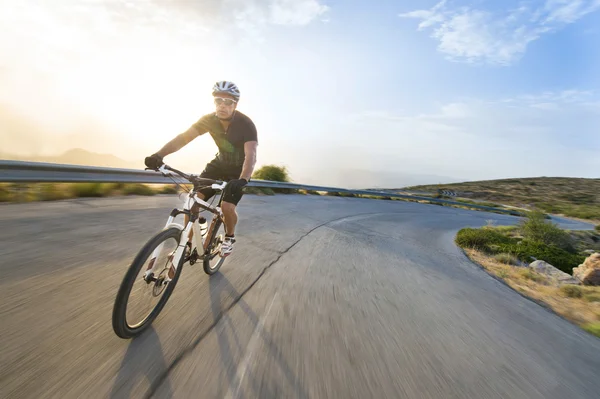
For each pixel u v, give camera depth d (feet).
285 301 9.44
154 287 6.93
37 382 4.84
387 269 15.70
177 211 7.35
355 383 5.95
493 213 112.16
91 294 8.07
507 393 6.45
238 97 8.66
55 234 12.42
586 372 7.95
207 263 9.93
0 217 13.73
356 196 83.46
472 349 8.25
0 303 7.02
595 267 23.31
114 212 17.71
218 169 9.95
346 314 9.22
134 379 5.20
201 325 7.25
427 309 10.83
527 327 10.64
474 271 19.47
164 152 8.50
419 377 6.52
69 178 18.72
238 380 5.52
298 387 5.57
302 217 28.94
